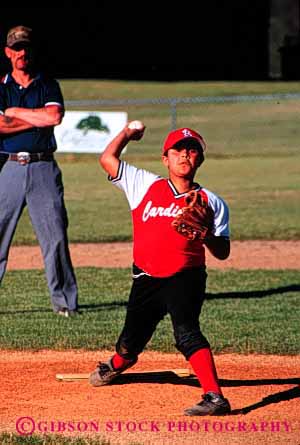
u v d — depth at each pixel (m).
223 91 90.69
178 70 106.25
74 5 102.75
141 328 16.53
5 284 29.00
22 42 22.59
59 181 23.78
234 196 50.41
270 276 30.27
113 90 90.19
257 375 18.64
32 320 23.88
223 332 22.39
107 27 104.12
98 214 44.81
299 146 68.75
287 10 144.12
